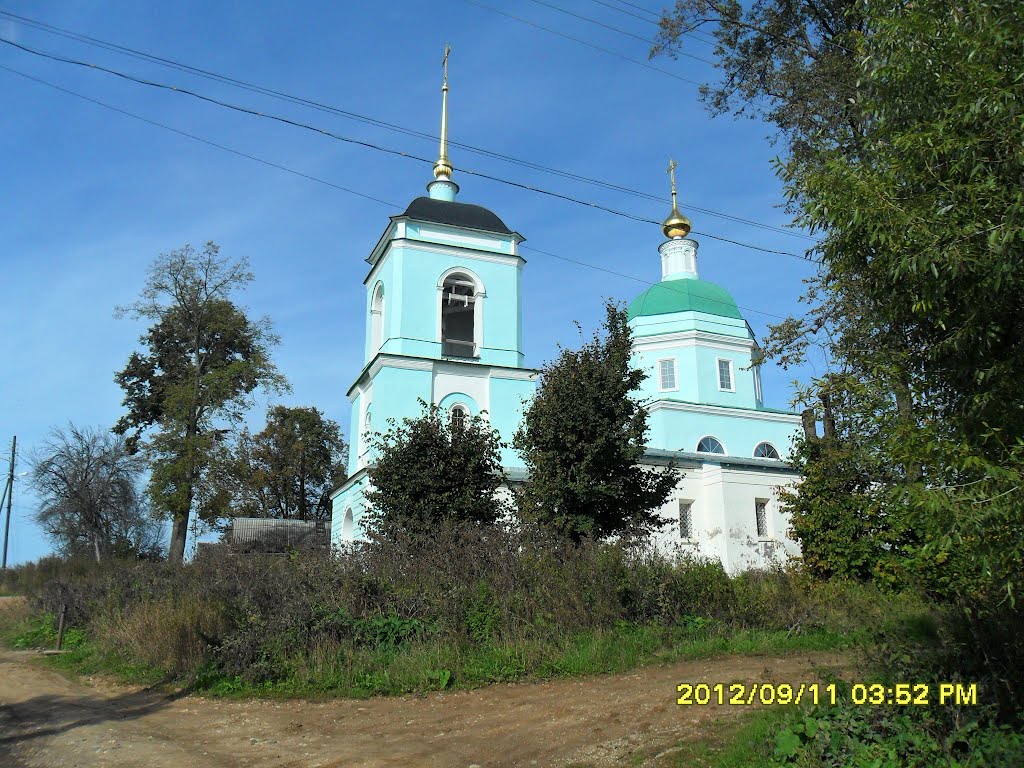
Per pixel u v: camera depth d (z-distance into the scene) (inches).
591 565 539.5
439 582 528.1
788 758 254.8
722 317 1579.7
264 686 449.1
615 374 698.8
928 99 239.1
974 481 213.3
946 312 225.6
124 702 444.5
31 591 962.1
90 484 1882.4
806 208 262.1
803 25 662.5
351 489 1162.6
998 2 225.0
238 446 1902.1
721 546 1213.7
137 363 1657.2
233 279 1653.5
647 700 371.2
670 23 682.8
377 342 1210.0
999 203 213.5
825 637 500.4
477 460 758.5
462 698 414.3
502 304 1176.8
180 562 964.0
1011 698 252.2
